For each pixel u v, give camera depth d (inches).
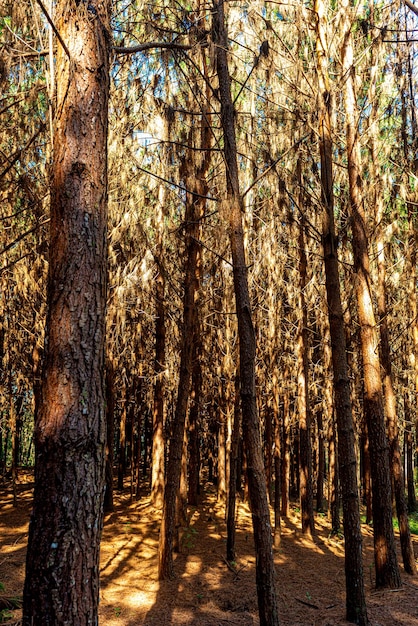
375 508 303.4
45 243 337.7
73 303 108.3
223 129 217.2
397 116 355.9
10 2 170.9
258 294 416.8
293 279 463.8
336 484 464.4
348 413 252.5
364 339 308.3
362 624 232.5
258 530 184.7
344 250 397.7
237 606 252.8
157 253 341.7
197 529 418.3
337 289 264.8
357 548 241.1
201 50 248.8
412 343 409.1
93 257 112.4
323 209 271.1
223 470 547.8
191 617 236.7
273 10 288.5
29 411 639.8
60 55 122.2
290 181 300.7
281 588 287.1
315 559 357.4
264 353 461.1
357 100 346.6
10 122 229.9
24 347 491.5
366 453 538.9
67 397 104.0
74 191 113.4
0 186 223.5
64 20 121.6
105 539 368.8
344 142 331.9
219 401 526.0
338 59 309.3
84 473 102.3
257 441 190.9
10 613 196.9
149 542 364.5
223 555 343.6
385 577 295.3
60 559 97.2
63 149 115.8
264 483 188.1
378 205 346.6
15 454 476.7
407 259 359.9
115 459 917.8
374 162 330.3
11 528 386.6
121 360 502.9
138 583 282.2
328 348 480.1
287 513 520.1
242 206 228.4
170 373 470.9
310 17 292.4
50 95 117.6
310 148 318.7
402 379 498.3
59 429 102.3
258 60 229.0
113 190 323.6
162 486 486.0
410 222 344.2
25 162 221.8
